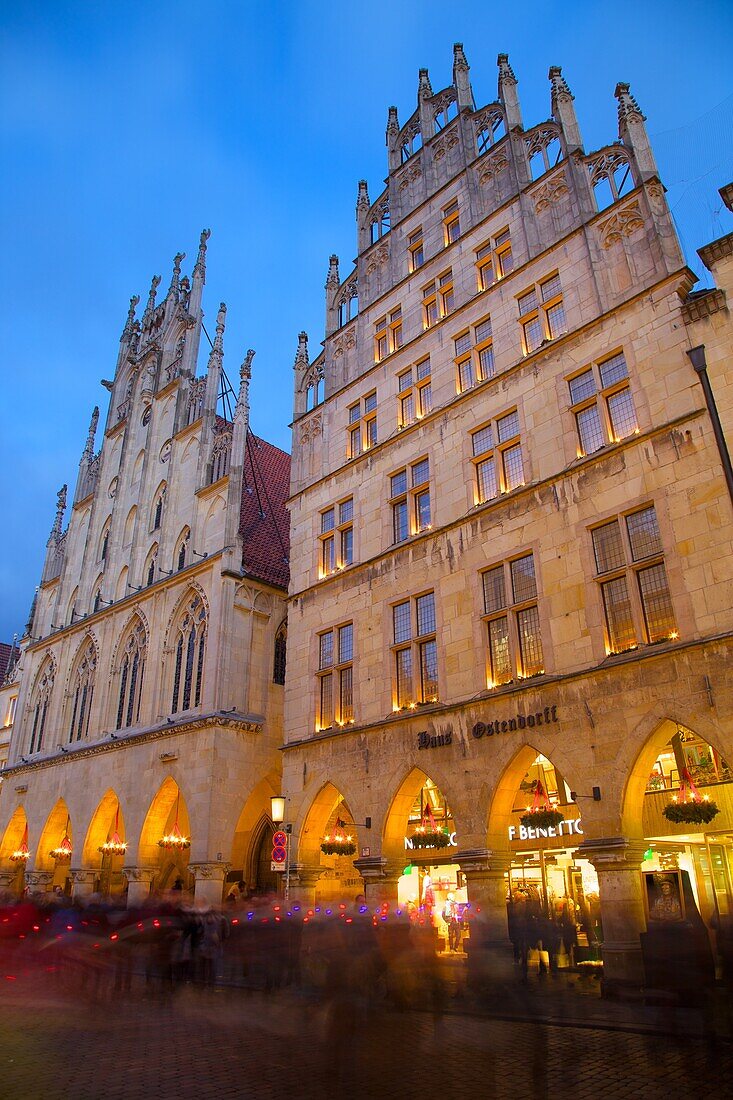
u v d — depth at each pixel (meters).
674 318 20.41
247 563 35.84
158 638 37.47
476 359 26.36
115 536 44.88
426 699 23.88
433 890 29.62
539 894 25.67
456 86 32.34
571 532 20.98
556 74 27.36
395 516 27.52
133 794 34.91
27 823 42.19
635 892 17.09
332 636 28.09
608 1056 11.36
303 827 25.98
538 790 20.42
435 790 29.33
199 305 46.62
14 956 26.67
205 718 31.95
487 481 24.50
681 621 17.95
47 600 50.62
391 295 31.59
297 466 33.19
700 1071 10.40
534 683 20.17
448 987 18.45
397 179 33.91
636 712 17.98
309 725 27.41
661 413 19.98
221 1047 12.82
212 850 30.05
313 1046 12.83
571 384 22.72
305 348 35.50
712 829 21.42
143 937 22.09
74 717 43.22
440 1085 10.10
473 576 23.27
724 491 18.06
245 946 21.03
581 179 25.02
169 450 42.78
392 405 29.36
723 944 12.02
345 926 13.90
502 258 27.09
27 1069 11.39
